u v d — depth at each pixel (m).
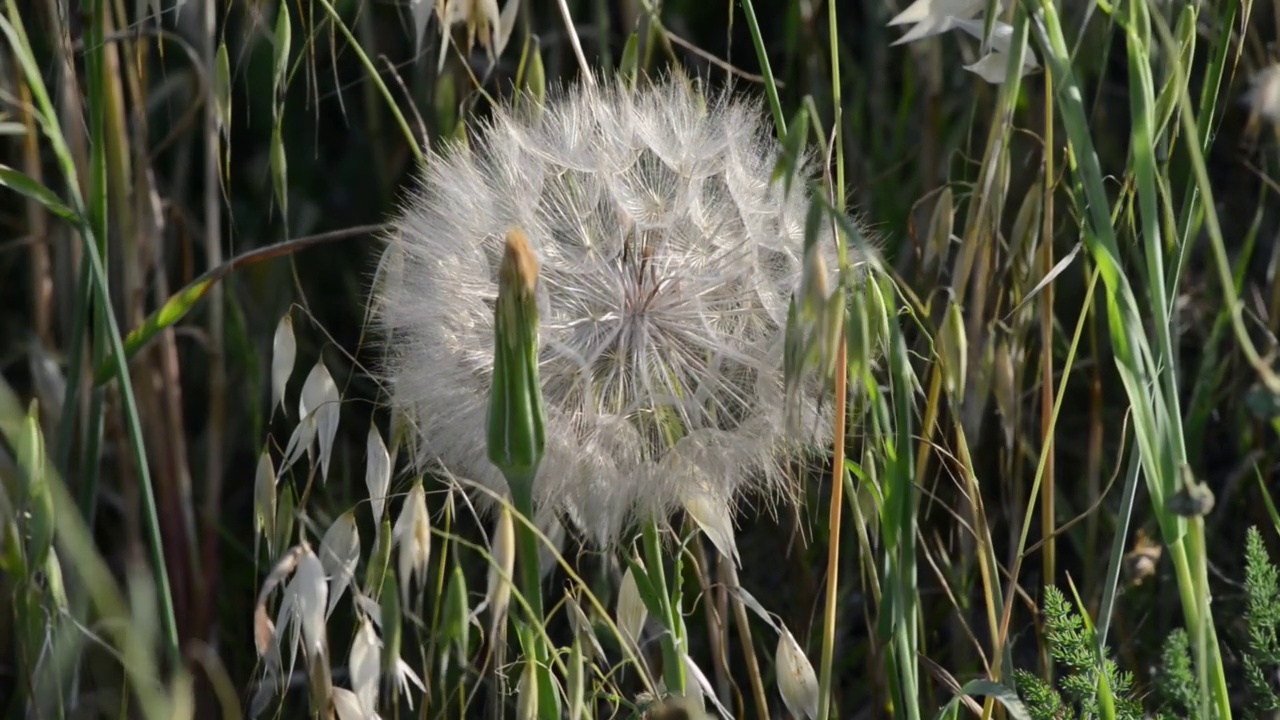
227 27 1.38
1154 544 1.24
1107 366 1.31
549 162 1.16
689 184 1.16
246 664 1.30
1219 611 1.24
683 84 1.17
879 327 1.12
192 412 1.37
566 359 1.15
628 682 1.25
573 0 1.36
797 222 1.14
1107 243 1.09
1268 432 1.27
